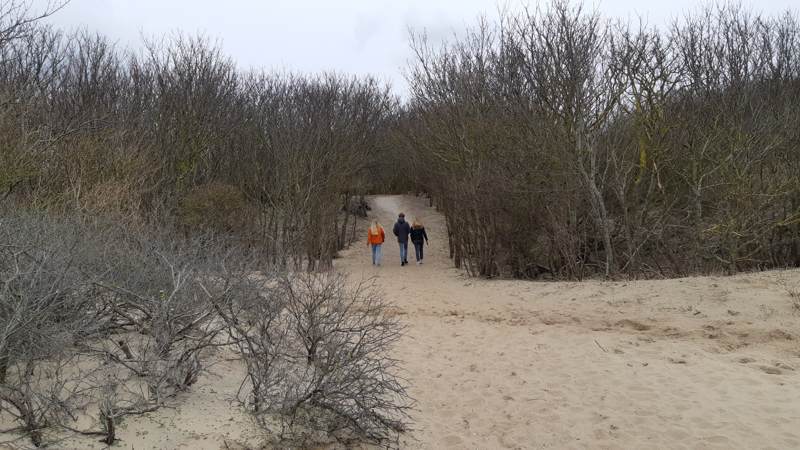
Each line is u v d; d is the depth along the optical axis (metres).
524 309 9.92
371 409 4.59
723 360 6.64
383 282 14.44
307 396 4.20
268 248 15.77
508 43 16.89
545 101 14.72
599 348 7.39
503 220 15.02
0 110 9.95
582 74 14.30
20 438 3.39
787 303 8.14
